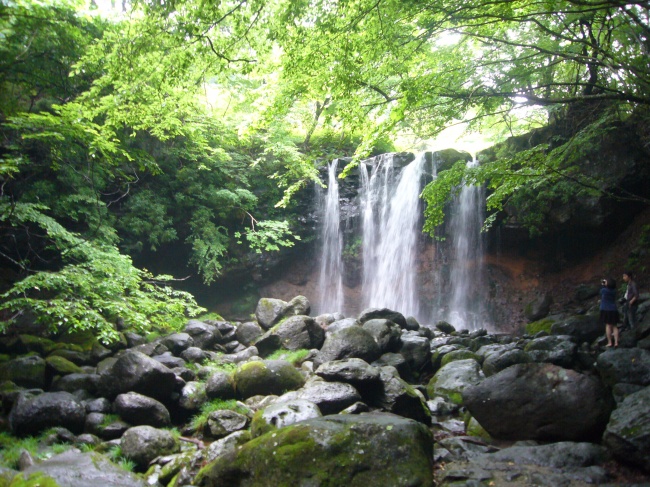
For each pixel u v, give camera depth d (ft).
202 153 53.26
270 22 21.29
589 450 18.15
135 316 29.73
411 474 15.40
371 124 27.76
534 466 17.76
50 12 33.73
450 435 24.36
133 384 27.40
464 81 28.45
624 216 51.21
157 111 27.78
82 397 28.60
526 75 28.78
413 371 36.19
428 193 31.91
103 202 45.11
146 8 19.60
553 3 24.75
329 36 22.20
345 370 27.48
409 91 25.11
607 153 47.47
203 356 36.91
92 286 30.53
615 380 25.93
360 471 15.38
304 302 44.65
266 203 62.80
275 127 56.34
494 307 58.90
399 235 63.67
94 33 37.91
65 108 28.17
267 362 29.71
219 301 62.44
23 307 32.83
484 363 32.27
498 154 56.18
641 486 15.42
